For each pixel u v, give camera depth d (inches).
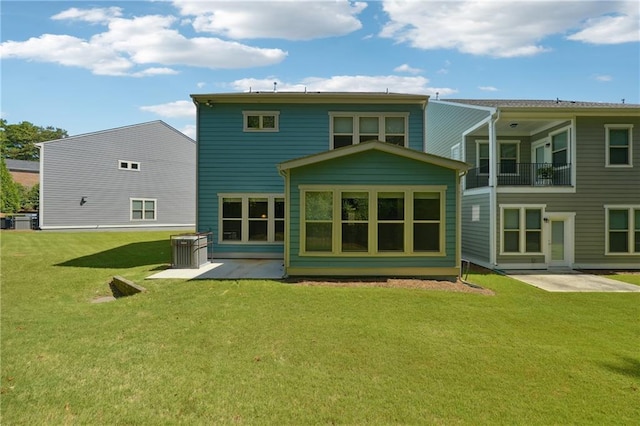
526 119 474.3
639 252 468.1
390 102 513.0
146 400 129.1
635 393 137.5
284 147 516.4
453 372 154.9
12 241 675.4
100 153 911.7
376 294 295.3
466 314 245.0
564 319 237.1
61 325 216.8
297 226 368.2
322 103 516.1
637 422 118.0
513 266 465.4
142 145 989.8
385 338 195.9
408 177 368.2
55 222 848.3
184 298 279.9
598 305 276.8
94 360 164.1
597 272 444.8
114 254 534.3
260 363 162.7
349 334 201.8
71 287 333.7
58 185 851.4
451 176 367.9
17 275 381.4
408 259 368.8
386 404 127.9
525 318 238.4
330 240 368.8
